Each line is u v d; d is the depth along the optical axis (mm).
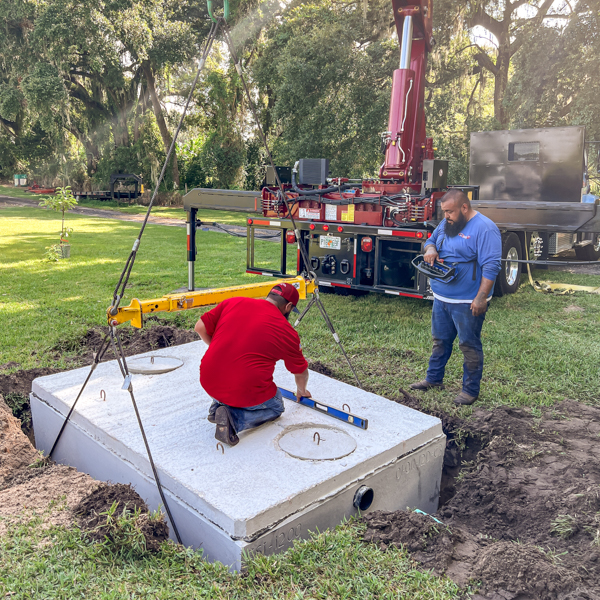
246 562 2654
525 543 2961
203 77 35094
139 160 39188
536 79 19453
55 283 10219
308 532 2971
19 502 3162
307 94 24203
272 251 14859
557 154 10250
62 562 2566
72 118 40562
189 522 2975
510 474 3682
